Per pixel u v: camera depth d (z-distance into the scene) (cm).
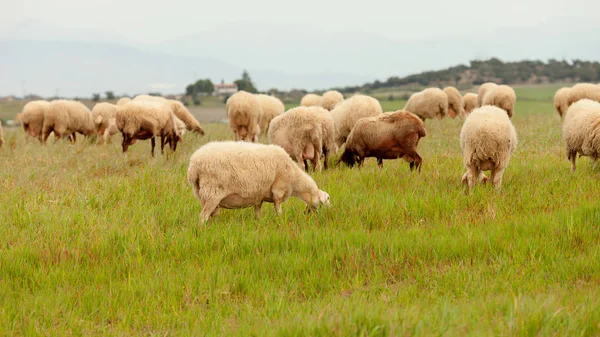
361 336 510
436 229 899
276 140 1484
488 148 1108
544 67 14375
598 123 1185
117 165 1612
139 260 808
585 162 1405
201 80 14612
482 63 14762
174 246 858
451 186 1180
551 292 652
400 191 1142
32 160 1714
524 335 508
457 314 564
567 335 508
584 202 969
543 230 863
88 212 1045
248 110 2088
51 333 617
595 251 752
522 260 764
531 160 1455
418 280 731
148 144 2273
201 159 951
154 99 2556
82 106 2608
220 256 819
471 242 824
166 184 1256
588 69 13912
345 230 927
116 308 684
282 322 575
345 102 1770
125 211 1052
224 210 1078
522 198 1052
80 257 827
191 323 636
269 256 816
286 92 13225
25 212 1018
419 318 552
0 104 12525
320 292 708
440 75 13862
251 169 957
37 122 2612
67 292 717
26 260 812
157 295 704
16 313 662
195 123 2628
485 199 1059
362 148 1416
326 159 1516
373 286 713
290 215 1014
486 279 711
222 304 685
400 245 828
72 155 1823
